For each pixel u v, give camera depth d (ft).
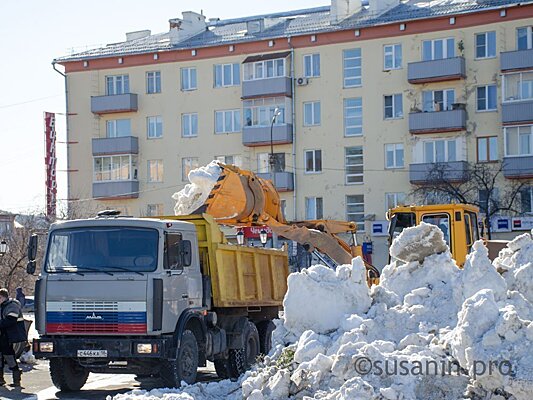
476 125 156.56
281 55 168.76
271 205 61.87
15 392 47.47
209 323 48.80
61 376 46.55
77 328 44.04
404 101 161.89
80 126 186.19
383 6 170.09
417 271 36.65
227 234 60.18
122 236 44.70
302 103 169.27
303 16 185.57
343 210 165.68
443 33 158.81
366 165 164.14
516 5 152.56
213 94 176.04
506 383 26.45
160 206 179.93
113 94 182.60
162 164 180.14
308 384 29.27
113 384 51.19
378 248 162.50
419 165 158.40
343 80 166.20
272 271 58.13
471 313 27.96
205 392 34.42
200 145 176.96
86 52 189.67
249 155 173.27
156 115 180.55
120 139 180.55
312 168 168.55
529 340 26.94
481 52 156.87
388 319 32.42
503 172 152.76
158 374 45.50
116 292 43.78
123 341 43.24
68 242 45.32
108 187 181.47
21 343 50.37
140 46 186.09
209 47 175.63
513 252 37.11
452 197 152.76
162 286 43.83
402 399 27.22
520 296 31.89
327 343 31.68
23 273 138.10
